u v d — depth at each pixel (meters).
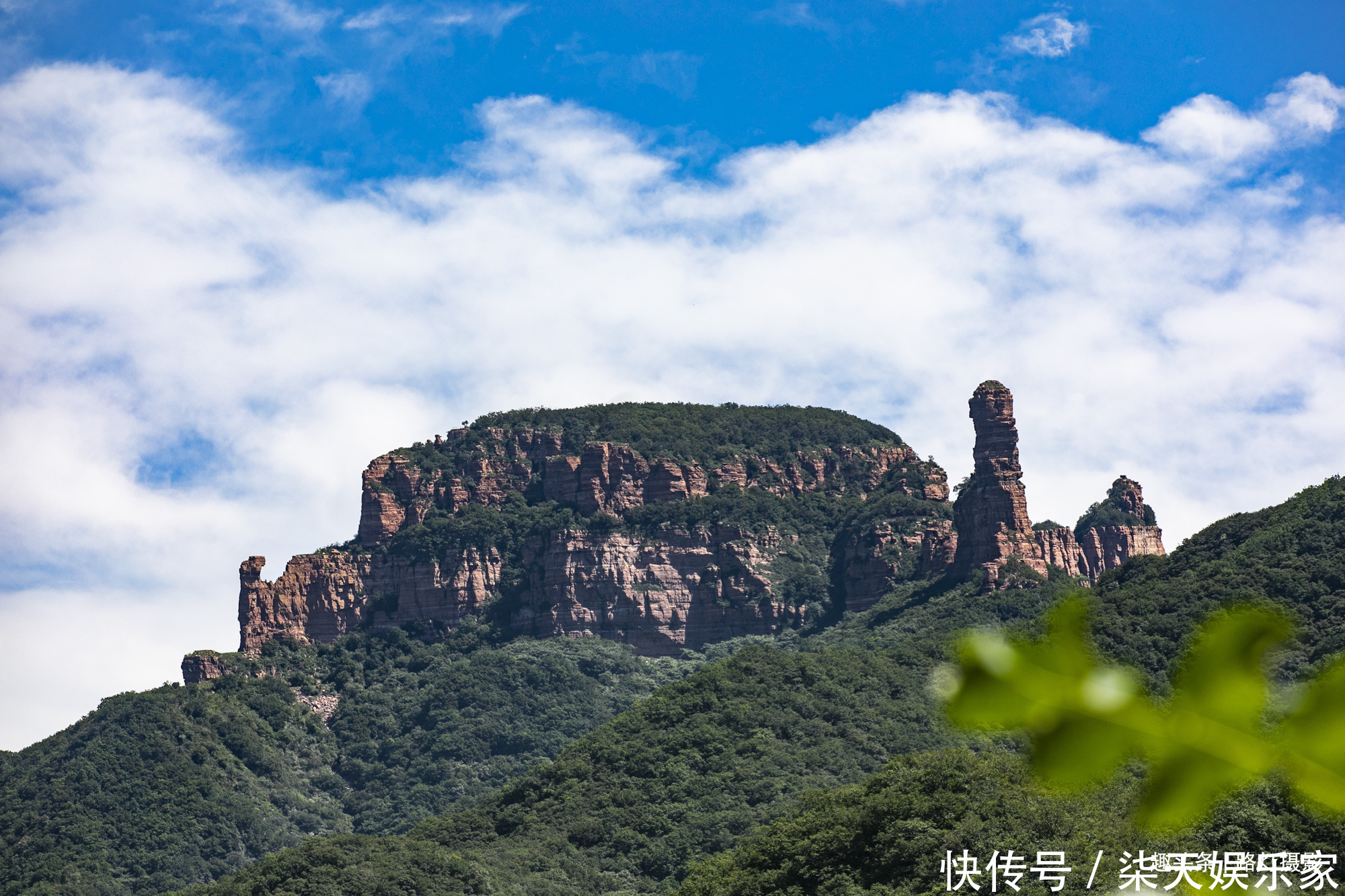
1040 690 3.16
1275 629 3.20
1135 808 3.18
